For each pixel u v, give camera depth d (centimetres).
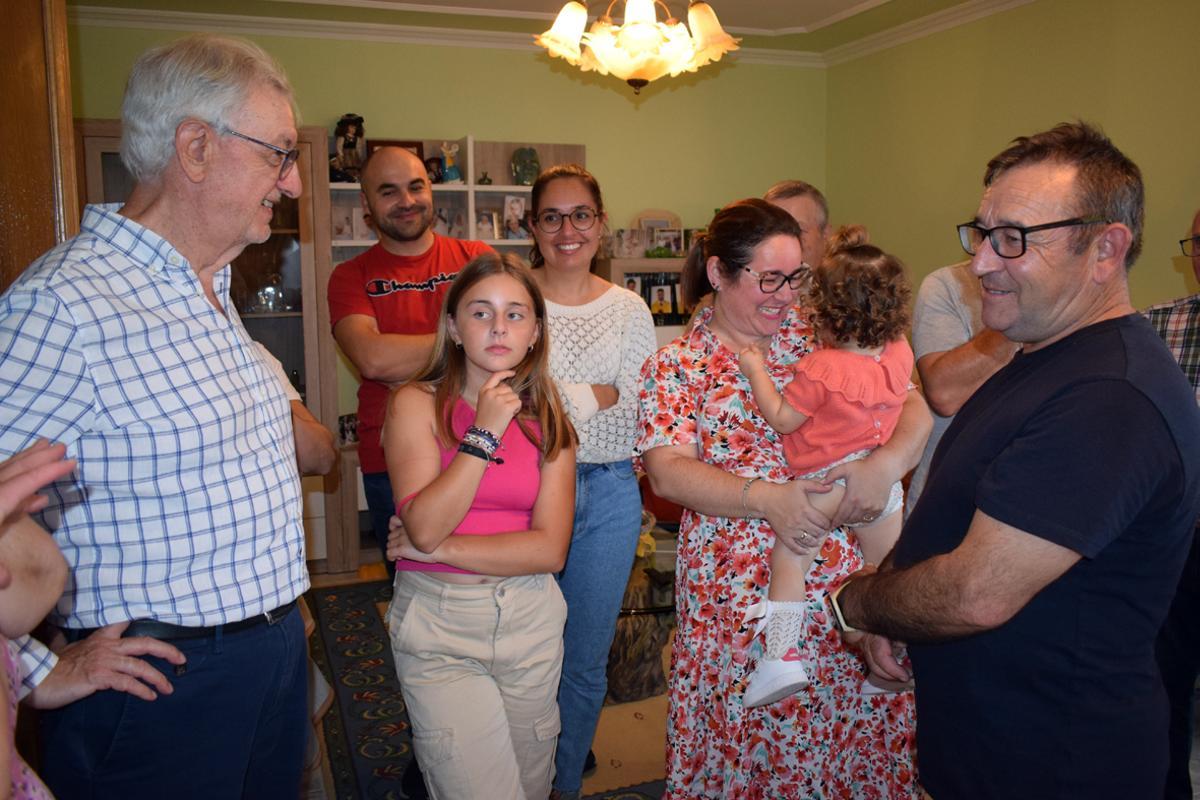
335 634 374
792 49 570
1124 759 113
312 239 454
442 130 517
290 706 144
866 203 562
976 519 114
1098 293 117
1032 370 122
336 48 493
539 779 180
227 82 124
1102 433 106
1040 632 114
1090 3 403
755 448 175
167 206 127
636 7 297
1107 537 105
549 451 169
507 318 162
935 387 230
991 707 119
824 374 166
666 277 548
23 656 110
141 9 455
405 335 248
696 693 173
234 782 131
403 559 165
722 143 576
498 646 165
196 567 124
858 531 186
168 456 120
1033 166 115
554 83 535
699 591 174
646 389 181
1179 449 107
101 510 117
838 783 172
